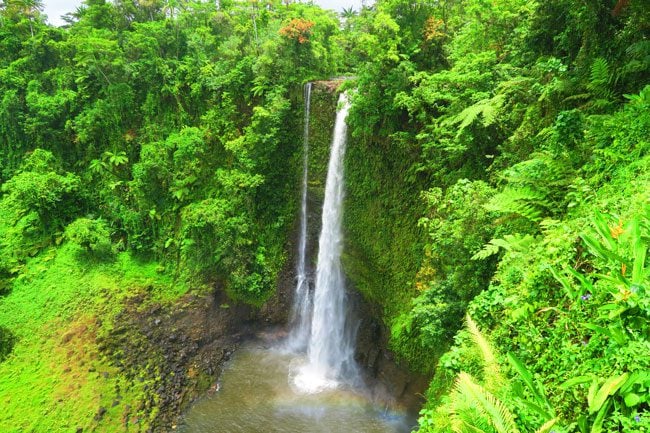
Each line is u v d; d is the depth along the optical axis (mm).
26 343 18562
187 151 21531
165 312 20031
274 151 20672
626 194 5680
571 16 9344
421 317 10062
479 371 5543
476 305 6340
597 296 4301
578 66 9008
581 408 3820
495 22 12180
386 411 14930
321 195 19969
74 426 15117
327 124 19203
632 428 3209
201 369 18453
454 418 4160
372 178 16656
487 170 10461
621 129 6805
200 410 16250
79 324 18953
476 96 10922
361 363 17297
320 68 21062
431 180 13828
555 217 6883
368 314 17406
